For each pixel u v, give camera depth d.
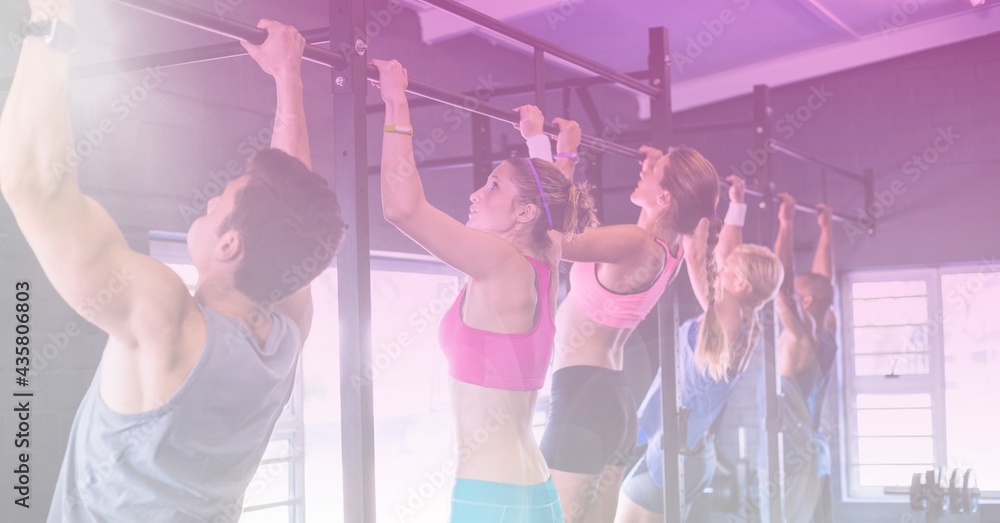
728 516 4.43
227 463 1.99
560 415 3.18
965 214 5.39
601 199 4.02
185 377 1.91
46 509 2.46
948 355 5.49
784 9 4.78
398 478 3.47
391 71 2.27
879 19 5.14
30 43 1.75
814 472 4.81
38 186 1.78
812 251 5.60
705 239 3.88
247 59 3.04
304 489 3.09
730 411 4.94
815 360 4.92
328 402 3.19
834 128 5.62
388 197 2.29
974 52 5.37
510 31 2.70
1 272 2.40
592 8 4.36
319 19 3.32
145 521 1.89
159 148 2.75
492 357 2.42
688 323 4.11
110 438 1.88
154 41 2.76
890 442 5.58
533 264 2.52
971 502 4.57
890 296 5.59
